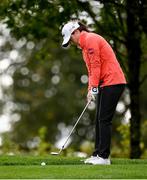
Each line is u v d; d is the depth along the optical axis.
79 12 35.69
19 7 35.69
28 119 83.50
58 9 34.97
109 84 22.52
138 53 35.66
